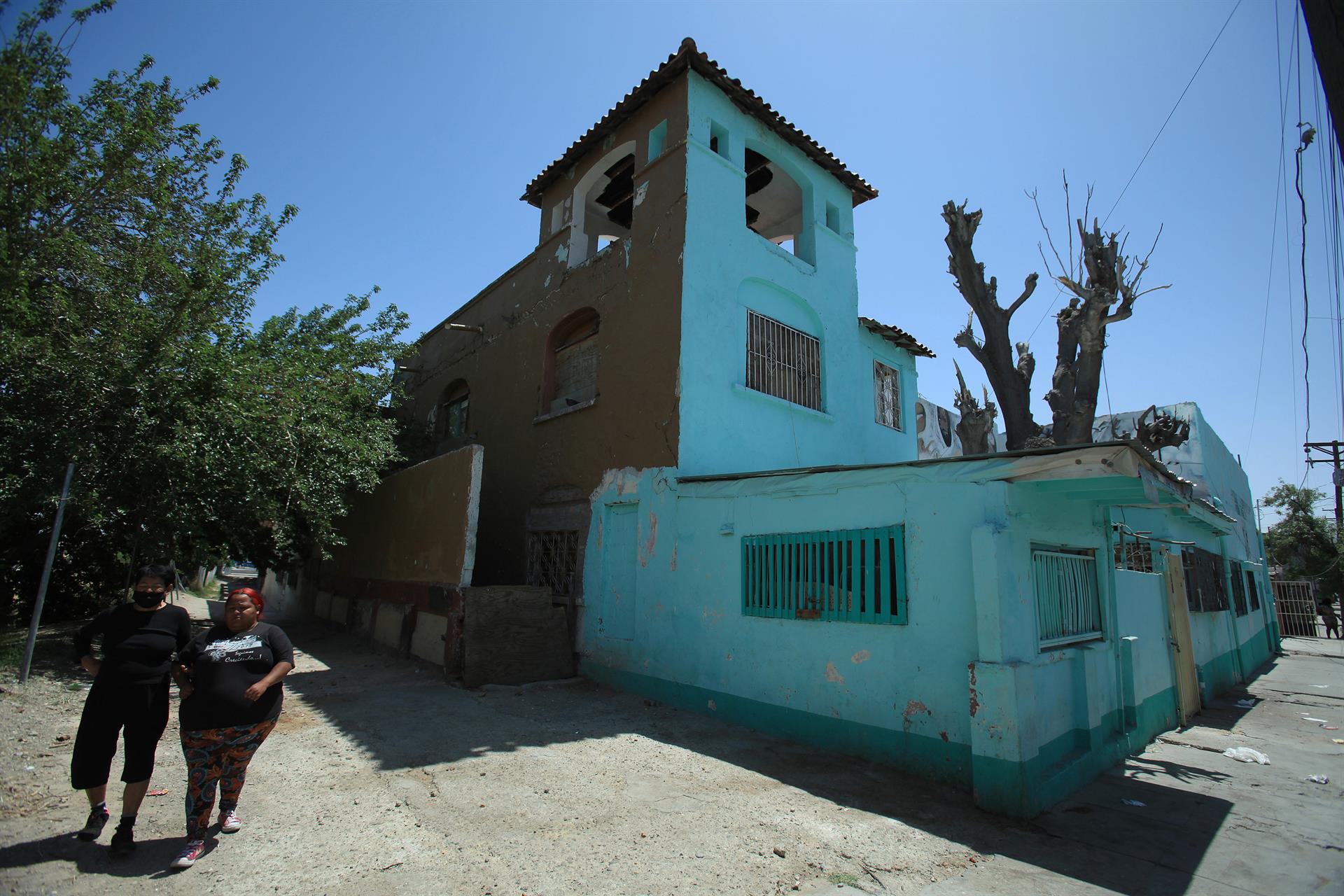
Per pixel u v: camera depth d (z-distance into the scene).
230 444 9.23
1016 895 4.02
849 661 6.79
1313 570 30.77
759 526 8.02
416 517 12.30
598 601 10.27
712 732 7.48
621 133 12.14
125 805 4.06
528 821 4.81
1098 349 10.54
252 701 4.21
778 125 11.91
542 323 13.18
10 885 3.60
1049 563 6.67
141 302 9.41
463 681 9.48
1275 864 4.57
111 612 4.35
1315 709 10.85
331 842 4.34
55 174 8.16
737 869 4.18
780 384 11.37
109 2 8.25
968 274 11.78
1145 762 7.10
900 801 5.49
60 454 7.95
